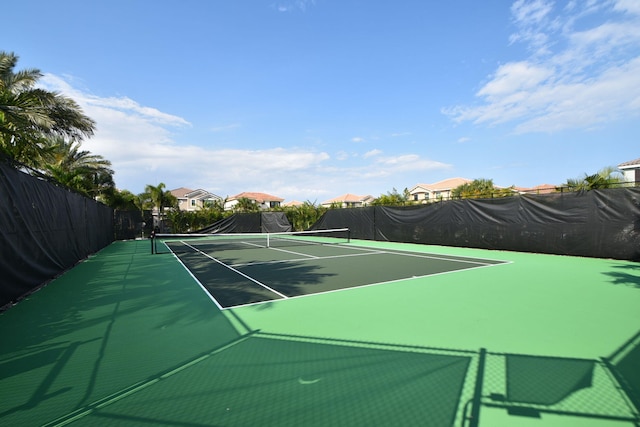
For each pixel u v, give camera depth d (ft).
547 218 36.32
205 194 185.57
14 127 25.88
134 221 75.61
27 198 20.08
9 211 17.34
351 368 9.39
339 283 21.48
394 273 25.11
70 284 21.98
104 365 9.74
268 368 9.45
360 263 30.94
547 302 16.19
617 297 17.08
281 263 31.55
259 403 7.73
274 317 14.23
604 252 31.71
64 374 9.21
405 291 18.93
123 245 57.06
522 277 22.97
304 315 14.46
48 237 23.45
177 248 49.67
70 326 13.26
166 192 99.50
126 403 7.79
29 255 19.71
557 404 7.60
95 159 69.15
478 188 107.96
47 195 23.82
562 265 28.27
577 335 11.73
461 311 14.79
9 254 17.06
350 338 11.67
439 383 8.55
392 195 79.97
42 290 20.11
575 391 8.13
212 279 23.43
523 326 12.69
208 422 7.06
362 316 14.21
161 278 24.06
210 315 14.62
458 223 46.16
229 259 35.14
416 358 10.00
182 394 8.14
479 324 12.98
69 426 6.98
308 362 9.80
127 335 12.20
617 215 30.83
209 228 83.71
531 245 37.81
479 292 18.48
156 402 7.82
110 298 17.90
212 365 9.66
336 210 71.31
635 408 7.43
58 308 15.96
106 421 7.14
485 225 42.70
